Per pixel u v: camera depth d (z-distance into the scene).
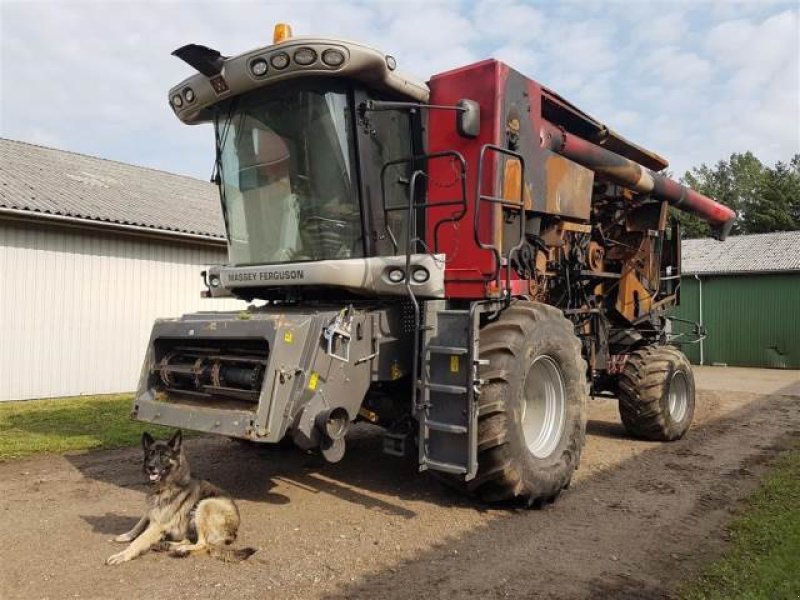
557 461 5.28
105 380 12.51
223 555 4.06
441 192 5.64
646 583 3.72
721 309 23.23
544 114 6.76
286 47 4.88
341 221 5.25
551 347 5.29
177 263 13.74
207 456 6.82
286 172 5.45
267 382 4.42
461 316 4.68
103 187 14.51
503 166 5.52
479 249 5.43
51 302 11.71
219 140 5.87
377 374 5.07
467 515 4.95
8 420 9.09
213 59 5.17
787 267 21.64
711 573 3.77
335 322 4.78
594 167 7.26
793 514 4.79
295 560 4.05
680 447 7.58
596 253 7.74
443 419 4.70
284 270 5.33
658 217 8.88
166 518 4.20
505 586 3.68
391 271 5.06
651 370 7.79
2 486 5.75
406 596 3.55
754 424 9.28
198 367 5.04
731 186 62.31
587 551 4.22
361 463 6.55
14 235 11.23
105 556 4.11
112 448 7.31
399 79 5.31
